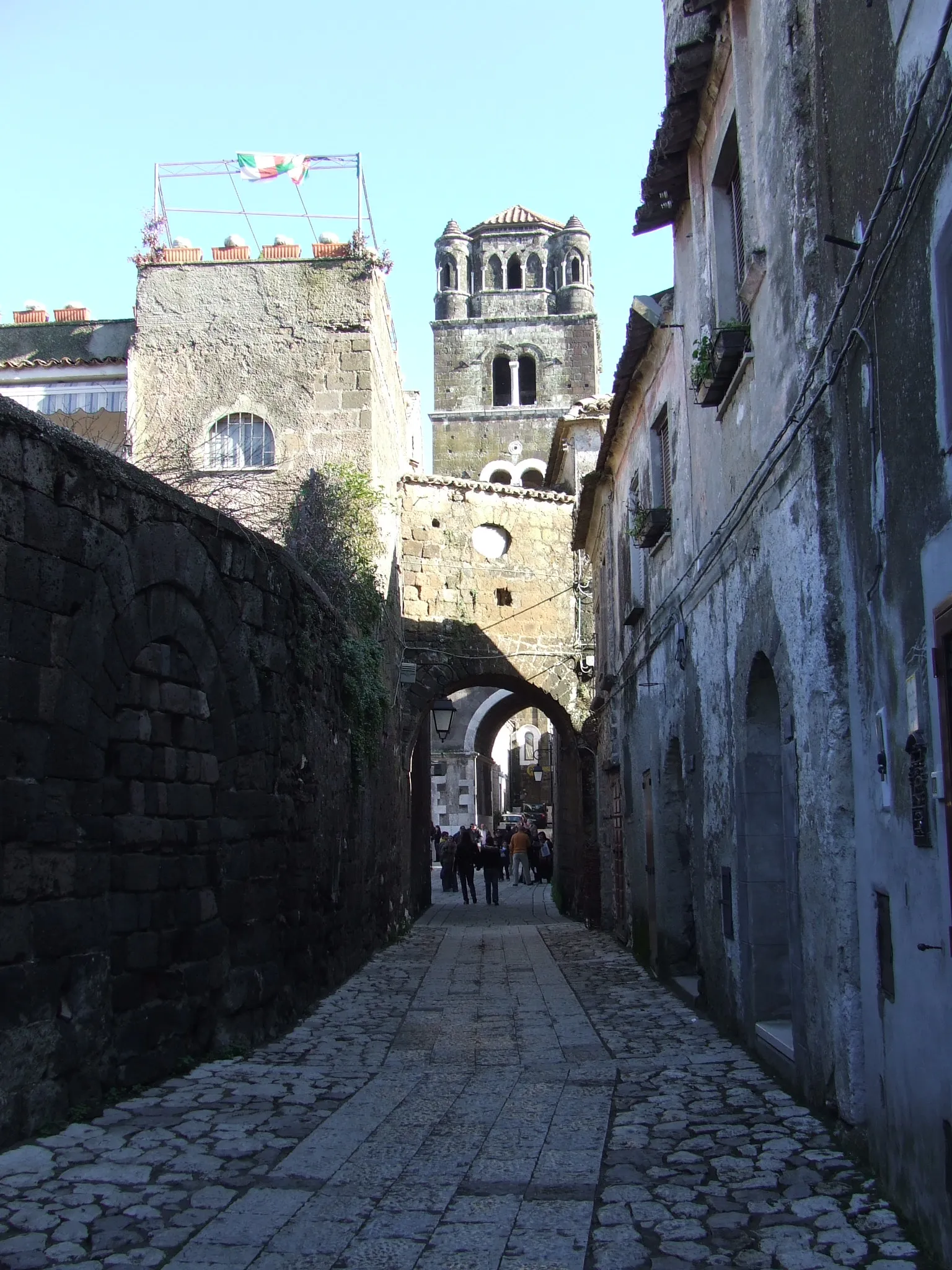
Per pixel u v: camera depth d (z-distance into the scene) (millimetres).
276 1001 9891
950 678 4273
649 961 13891
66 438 6906
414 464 28188
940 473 4379
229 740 9211
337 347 19531
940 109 4250
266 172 19938
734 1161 5812
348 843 13961
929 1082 4586
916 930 4805
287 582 10812
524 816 43875
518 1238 4844
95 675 7125
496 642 24500
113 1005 7262
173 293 19781
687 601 11156
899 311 4879
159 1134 6438
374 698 15891
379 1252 4691
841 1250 4598
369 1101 7328
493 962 15461
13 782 6285
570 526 25516
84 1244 4781
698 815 10742
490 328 53938
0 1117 6020
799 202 6652
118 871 7402
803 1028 6891
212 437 19312
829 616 6211
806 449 6562
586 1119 6758
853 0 5676
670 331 11906
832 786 6121
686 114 9625
